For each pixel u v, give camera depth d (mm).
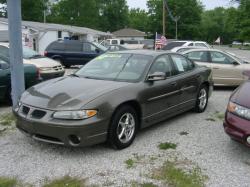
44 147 5492
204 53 11727
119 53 6762
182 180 4465
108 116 5098
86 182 4371
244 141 4969
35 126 5020
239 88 5641
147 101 5875
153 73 6090
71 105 4941
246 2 58562
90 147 5516
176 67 6969
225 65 11625
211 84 8234
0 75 8188
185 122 7121
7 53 11508
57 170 4703
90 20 75562
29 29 34344
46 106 5039
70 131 4828
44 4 64750
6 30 30609
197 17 76000
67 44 21062
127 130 5562
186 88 7098
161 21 74688
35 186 4254
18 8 7020
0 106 8578
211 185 4367
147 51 6820
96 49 20922
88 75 6262
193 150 5535
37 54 12281
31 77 8891
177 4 74125
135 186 4289
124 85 5605
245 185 4391
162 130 6543
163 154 5328
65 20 73750
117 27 88062
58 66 11734
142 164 4938
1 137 5961
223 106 8812
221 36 104125
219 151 5512
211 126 6871
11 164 4871
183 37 75312
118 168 4793
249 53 48312
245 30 61500
